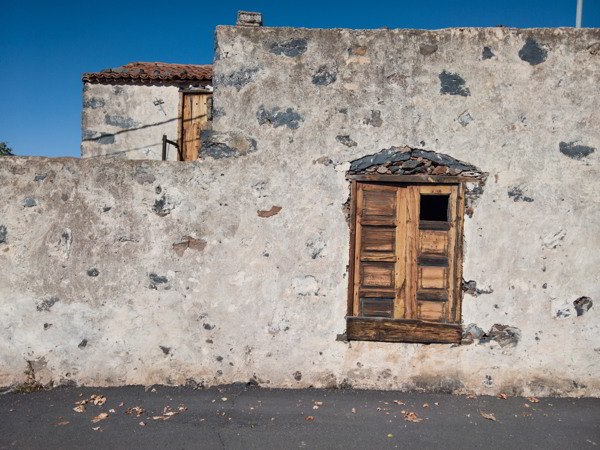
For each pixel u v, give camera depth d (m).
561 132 4.83
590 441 3.88
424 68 4.88
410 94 4.88
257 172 4.90
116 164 4.89
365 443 3.79
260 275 4.88
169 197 4.89
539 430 4.05
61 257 4.84
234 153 4.91
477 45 4.87
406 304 4.92
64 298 4.84
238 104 4.93
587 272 4.80
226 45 4.94
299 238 4.89
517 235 4.83
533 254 4.82
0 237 4.81
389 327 4.84
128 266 4.87
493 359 4.82
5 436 3.82
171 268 4.88
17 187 4.83
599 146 4.82
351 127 4.91
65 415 4.21
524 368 4.82
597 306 4.79
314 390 4.81
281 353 4.86
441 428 4.05
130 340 4.86
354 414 4.28
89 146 8.65
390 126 4.89
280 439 3.83
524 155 4.84
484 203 4.85
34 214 4.84
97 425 4.02
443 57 4.88
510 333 4.82
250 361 4.87
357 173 4.91
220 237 4.89
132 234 4.87
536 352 4.82
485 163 4.85
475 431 4.02
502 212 4.84
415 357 4.85
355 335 4.85
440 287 4.92
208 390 4.77
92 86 8.70
